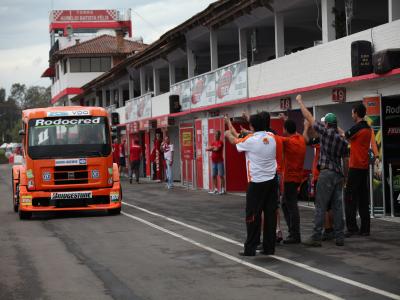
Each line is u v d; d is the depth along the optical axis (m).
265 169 10.20
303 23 24.44
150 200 22.28
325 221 11.66
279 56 22.11
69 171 17.59
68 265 10.05
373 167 14.95
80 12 83.81
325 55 17.83
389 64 14.07
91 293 8.06
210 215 16.59
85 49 68.38
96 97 58.09
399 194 14.91
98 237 13.18
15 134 134.62
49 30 85.50
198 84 28.41
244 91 23.27
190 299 7.60
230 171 24.22
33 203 17.62
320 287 7.99
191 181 28.27
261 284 8.28
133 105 42.47
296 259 9.91
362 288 7.88
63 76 71.25
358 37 16.22
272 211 10.32
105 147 17.84
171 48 32.84
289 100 19.97
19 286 8.60
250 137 10.16
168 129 36.06
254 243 10.32
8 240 13.13
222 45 31.78
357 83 16.16
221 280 8.60
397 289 7.80
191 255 10.59
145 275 9.09
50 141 17.64
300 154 11.26
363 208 12.02
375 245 10.97
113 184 17.91
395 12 15.84
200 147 26.64
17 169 20.09
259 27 25.28
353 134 11.82
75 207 17.64
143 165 41.38
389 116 15.02
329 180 10.87
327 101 17.77
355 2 20.58
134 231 13.93
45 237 13.45
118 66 44.88
